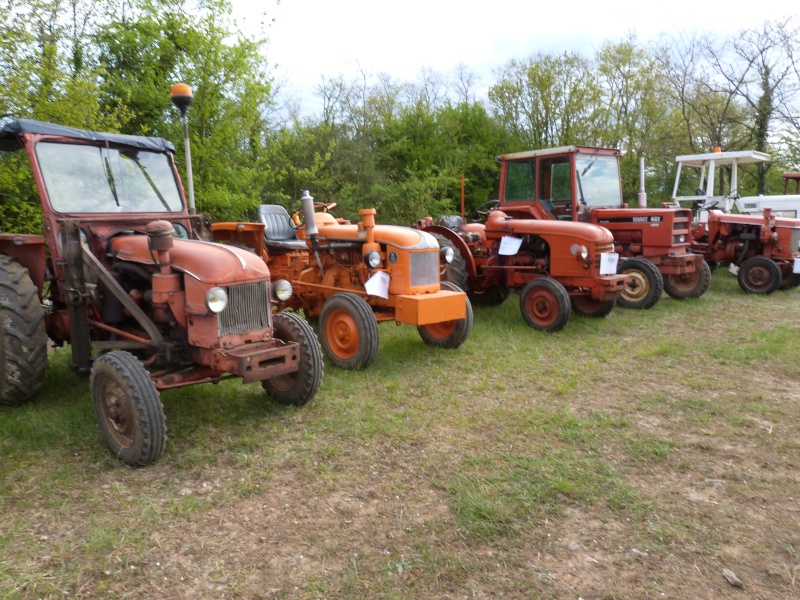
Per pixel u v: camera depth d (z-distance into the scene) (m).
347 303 5.01
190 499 2.91
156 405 3.21
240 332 3.59
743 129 19.72
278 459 3.37
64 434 3.63
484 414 4.03
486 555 2.47
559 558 2.44
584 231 6.55
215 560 2.46
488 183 21.77
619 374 4.93
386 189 16.44
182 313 3.56
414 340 5.98
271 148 11.81
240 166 11.04
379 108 20.81
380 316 5.30
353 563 2.42
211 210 10.41
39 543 2.57
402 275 5.14
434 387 4.61
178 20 9.72
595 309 7.11
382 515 2.79
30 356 3.80
